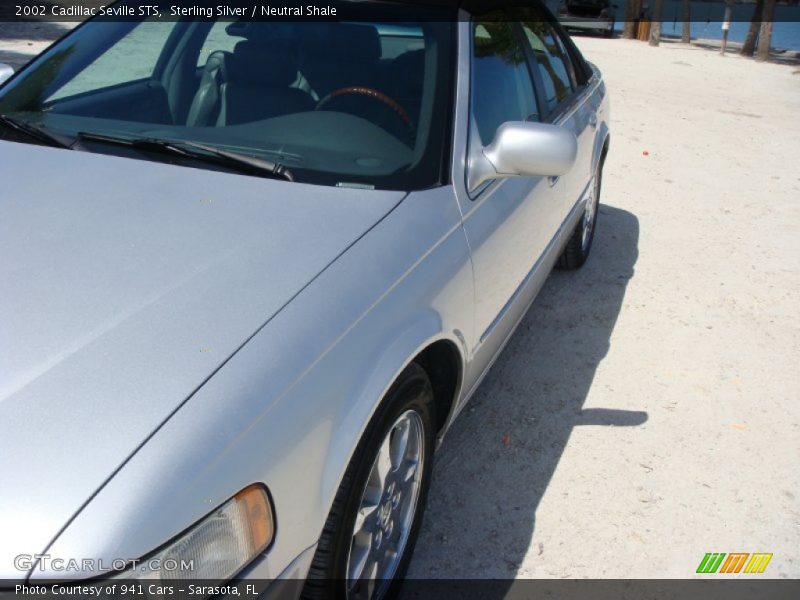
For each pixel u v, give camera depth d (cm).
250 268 201
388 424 212
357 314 201
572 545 285
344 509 196
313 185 240
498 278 287
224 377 169
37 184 233
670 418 367
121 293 188
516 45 348
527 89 348
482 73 299
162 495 149
